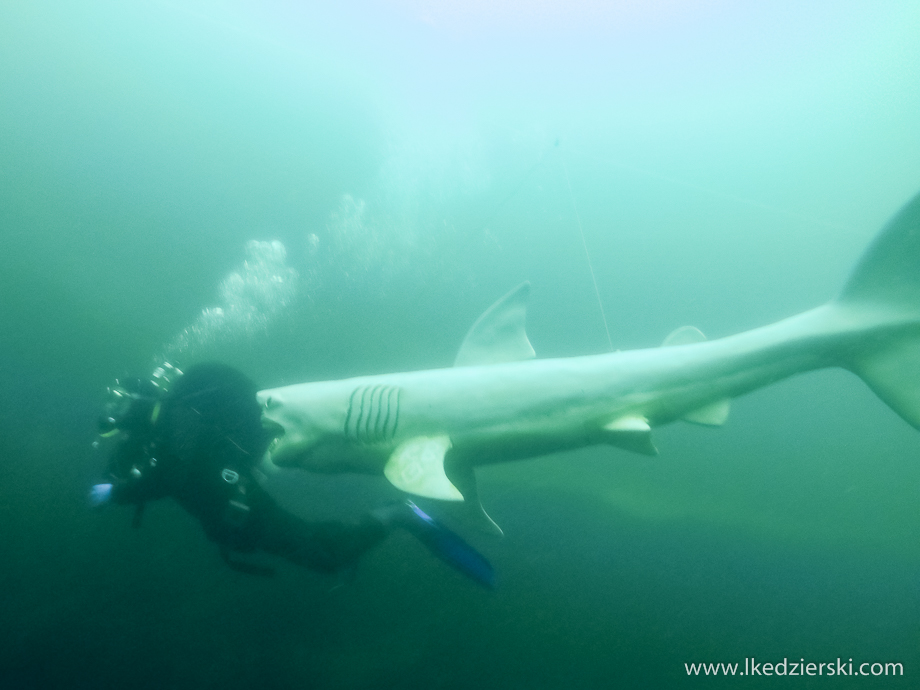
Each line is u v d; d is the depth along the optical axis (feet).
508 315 8.18
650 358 7.50
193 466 7.50
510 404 7.18
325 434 7.25
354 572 9.78
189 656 9.18
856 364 7.93
